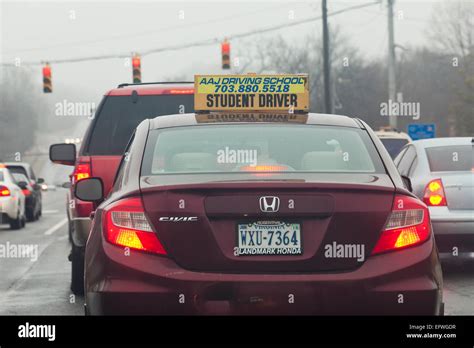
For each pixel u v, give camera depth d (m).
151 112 14.05
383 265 6.60
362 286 6.53
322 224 6.62
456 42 92.56
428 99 101.31
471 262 16.14
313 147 7.54
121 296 6.53
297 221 6.62
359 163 7.39
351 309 6.55
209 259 6.56
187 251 6.58
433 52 97.12
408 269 6.61
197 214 6.59
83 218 12.34
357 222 6.63
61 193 70.88
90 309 6.91
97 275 6.74
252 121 7.95
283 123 7.91
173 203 6.62
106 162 12.59
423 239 6.75
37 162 126.62
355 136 7.78
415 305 6.59
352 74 99.44
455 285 13.34
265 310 6.51
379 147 7.67
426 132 45.50
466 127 71.69
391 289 6.55
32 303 12.23
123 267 6.57
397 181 7.11
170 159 7.36
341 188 6.64
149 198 6.68
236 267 6.55
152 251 6.59
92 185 8.73
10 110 118.56
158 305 6.51
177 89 14.10
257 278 6.49
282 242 6.59
